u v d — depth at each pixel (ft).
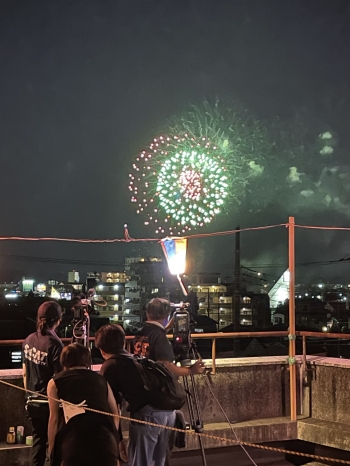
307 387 21.53
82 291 16.67
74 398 12.25
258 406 21.11
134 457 14.47
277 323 137.28
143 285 153.89
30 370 15.48
